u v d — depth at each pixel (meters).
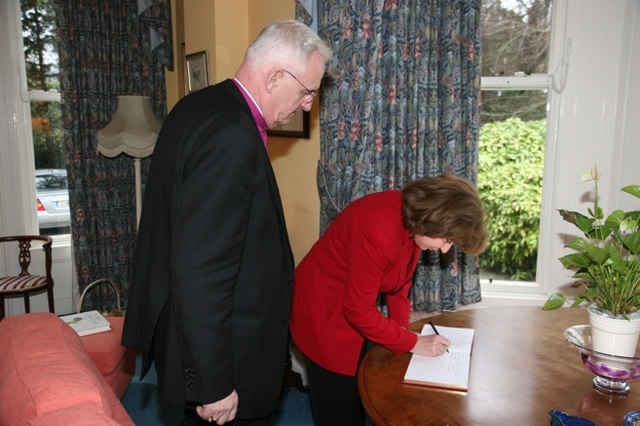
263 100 1.34
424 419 1.17
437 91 2.41
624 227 1.21
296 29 1.33
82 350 1.29
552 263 2.65
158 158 1.29
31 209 3.60
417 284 2.50
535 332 1.64
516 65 2.63
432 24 2.35
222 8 2.82
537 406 1.22
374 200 1.55
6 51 3.38
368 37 2.29
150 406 2.55
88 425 0.86
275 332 1.38
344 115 2.37
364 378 1.36
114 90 3.49
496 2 2.60
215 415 1.21
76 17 3.32
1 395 1.05
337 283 1.61
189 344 1.12
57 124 3.63
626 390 1.28
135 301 1.35
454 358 1.44
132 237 3.65
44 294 3.61
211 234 1.11
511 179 2.70
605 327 1.22
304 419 2.46
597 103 2.51
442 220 1.33
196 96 1.30
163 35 3.54
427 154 2.43
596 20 2.47
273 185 1.31
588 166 2.55
